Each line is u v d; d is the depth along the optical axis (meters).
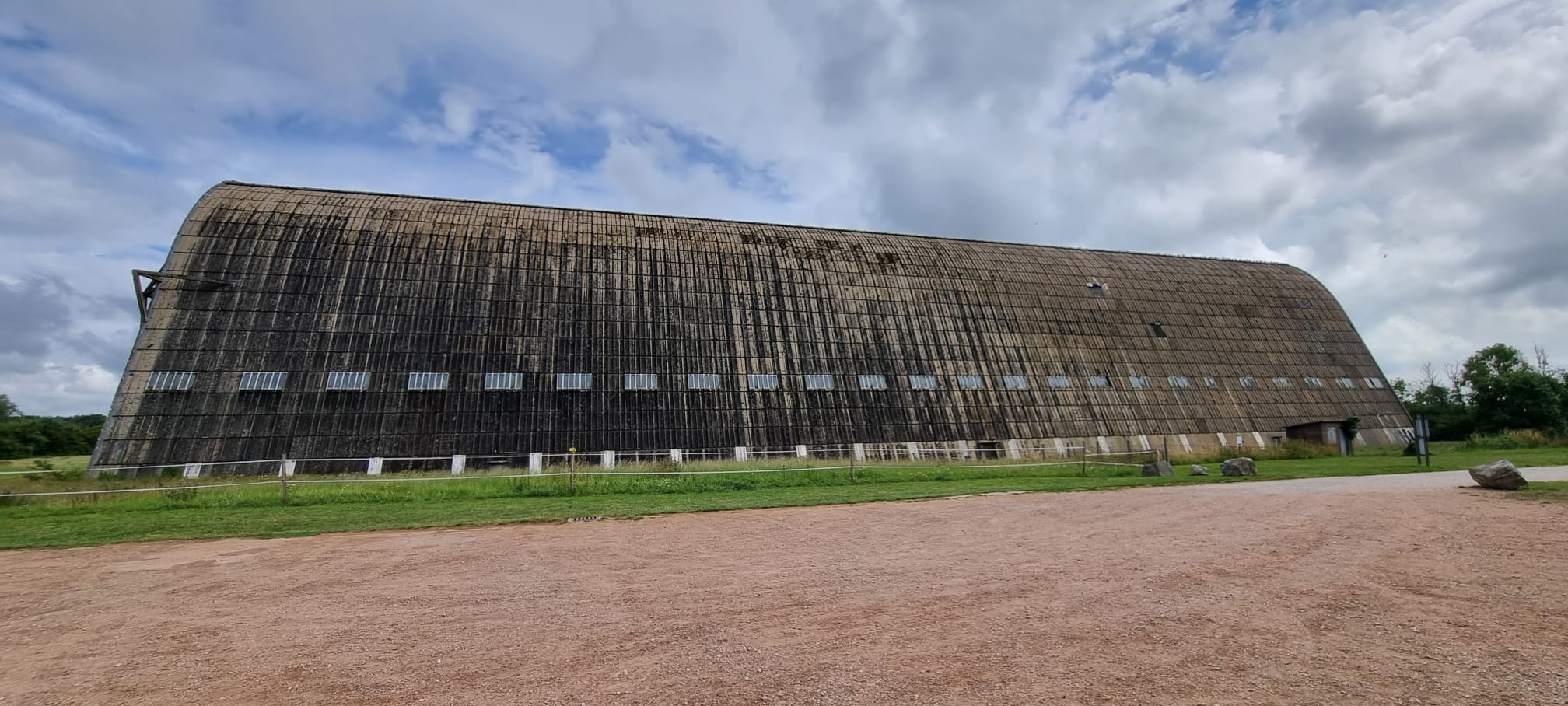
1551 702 5.41
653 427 36.88
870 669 6.54
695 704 5.85
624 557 12.55
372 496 22.69
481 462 33.91
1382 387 53.50
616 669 6.73
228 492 22.75
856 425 39.97
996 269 50.62
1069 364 46.81
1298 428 47.47
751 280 43.56
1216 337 51.88
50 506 20.94
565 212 44.31
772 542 13.91
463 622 8.53
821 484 26.73
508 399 35.78
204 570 12.21
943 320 45.94
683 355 39.38
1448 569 9.80
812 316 43.22
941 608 8.56
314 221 38.44
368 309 36.28
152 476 30.33
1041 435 43.00
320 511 20.22
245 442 32.00
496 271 39.22
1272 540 12.25
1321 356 53.69
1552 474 23.09
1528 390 54.31
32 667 7.24
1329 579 9.41
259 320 34.72
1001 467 31.27
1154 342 49.94
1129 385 47.12
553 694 6.17
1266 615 7.87
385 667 6.98
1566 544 11.33
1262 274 58.97
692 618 8.45
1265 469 31.31
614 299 40.19
